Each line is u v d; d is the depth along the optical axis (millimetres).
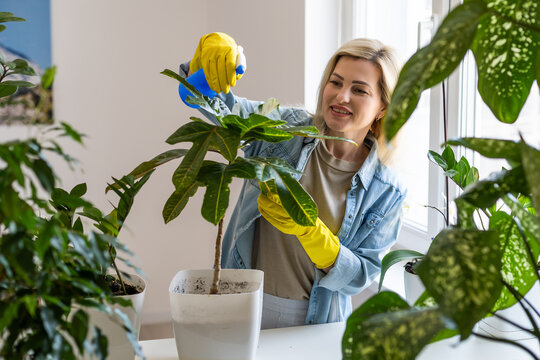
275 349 1387
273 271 1738
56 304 729
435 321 612
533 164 587
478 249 619
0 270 725
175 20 3387
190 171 1094
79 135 692
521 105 791
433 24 1992
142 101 3387
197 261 3623
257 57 3053
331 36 2674
